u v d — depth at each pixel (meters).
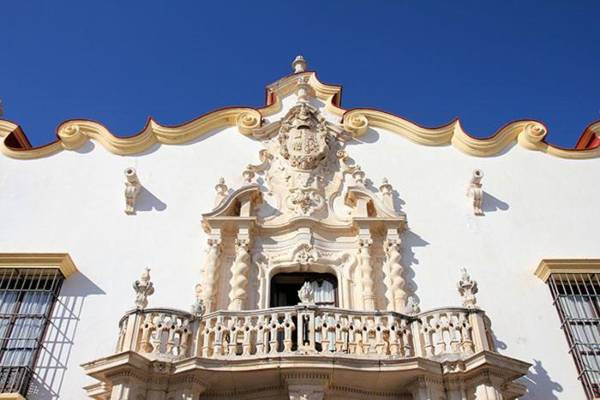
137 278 14.11
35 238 14.70
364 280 13.91
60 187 15.67
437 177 16.30
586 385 12.45
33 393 12.30
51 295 13.62
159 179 15.98
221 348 11.35
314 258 14.35
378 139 17.11
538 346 13.13
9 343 12.96
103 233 14.84
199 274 14.25
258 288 14.05
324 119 17.06
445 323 11.80
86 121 16.75
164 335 11.62
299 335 11.27
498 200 15.78
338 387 11.26
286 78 18.38
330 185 16.03
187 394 10.80
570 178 16.28
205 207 15.50
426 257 14.66
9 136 16.56
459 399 11.02
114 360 10.79
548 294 14.02
